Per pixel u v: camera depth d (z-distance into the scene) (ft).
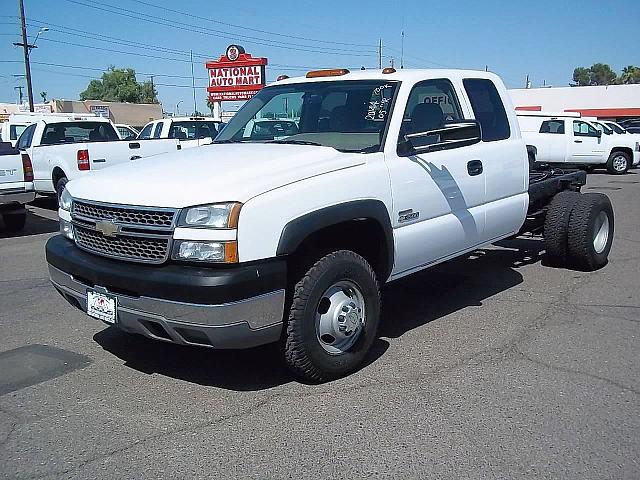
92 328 18.76
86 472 11.11
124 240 13.50
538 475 10.75
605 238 24.93
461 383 14.46
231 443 12.00
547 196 24.70
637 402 13.43
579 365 15.43
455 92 18.72
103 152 40.78
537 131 75.00
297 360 13.89
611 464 11.07
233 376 15.08
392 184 15.67
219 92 71.05
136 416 13.16
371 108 16.71
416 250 16.75
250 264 12.74
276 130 17.95
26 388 14.57
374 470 11.00
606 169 80.59
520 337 17.42
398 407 13.32
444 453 11.48
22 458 11.59
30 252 30.76
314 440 12.05
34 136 44.70
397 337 17.54
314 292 13.74
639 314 19.27
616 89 168.25
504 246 29.25
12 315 20.15
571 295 21.44
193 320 12.54
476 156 18.72
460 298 21.26
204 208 12.64
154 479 10.88
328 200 13.99
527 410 13.09
